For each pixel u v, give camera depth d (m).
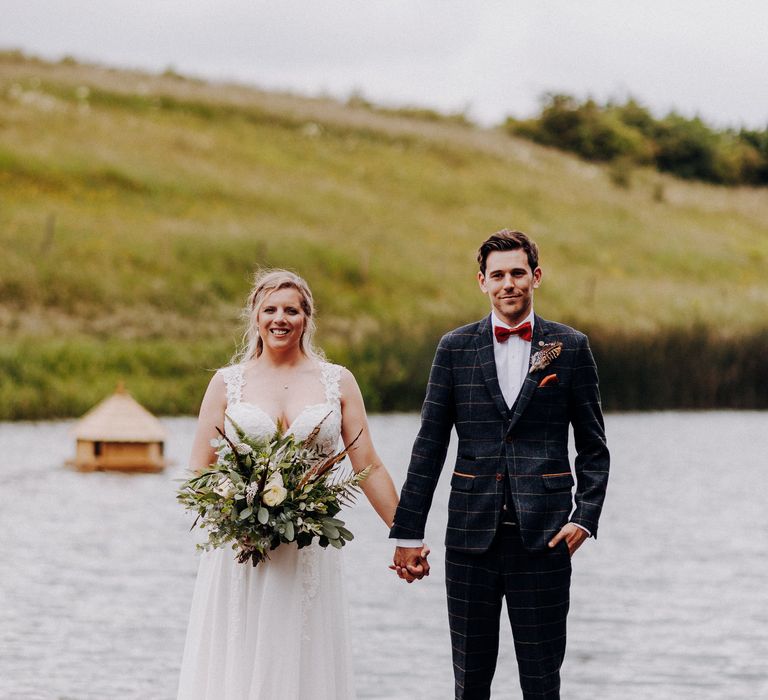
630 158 68.00
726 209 63.16
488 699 5.30
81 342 28.23
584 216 54.47
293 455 5.36
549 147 70.69
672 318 39.84
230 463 5.32
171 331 31.67
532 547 5.13
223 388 5.66
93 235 36.94
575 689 7.38
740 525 13.16
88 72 58.09
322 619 5.47
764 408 31.52
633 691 7.36
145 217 40.56
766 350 31.92
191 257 37.12
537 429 5.24
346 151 55.81
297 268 39.03
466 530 5.23
